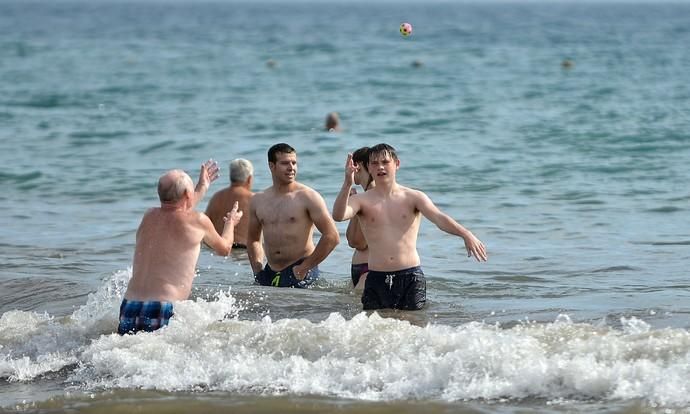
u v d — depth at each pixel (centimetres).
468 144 6316
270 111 8600
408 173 5234
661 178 4941
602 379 1877
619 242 3534
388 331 2170
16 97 9938
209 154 6094
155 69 14138
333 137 6788
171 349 2183
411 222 2644
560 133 6738
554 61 15150
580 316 2436
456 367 1977
